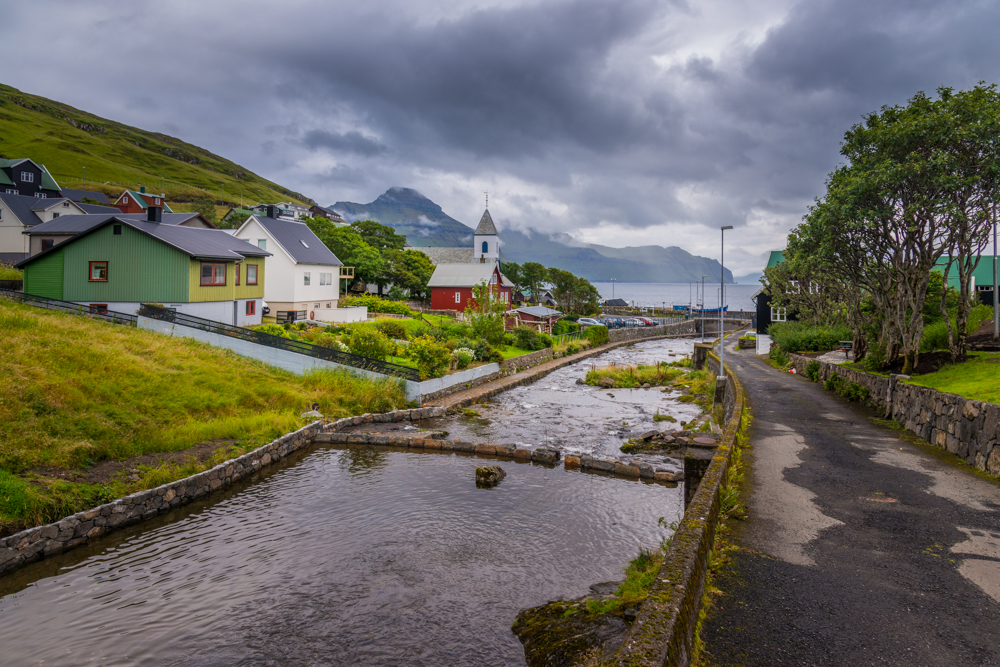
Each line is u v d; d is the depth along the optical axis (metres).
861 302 29.03
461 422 24.84
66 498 12.30
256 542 12.20
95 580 10.48
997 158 16.55
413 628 8.88
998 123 15.94
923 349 22.09
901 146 18.44
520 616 9.03
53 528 11.49
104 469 14.22
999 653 5.27
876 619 5.89
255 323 38.09
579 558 11.41
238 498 14.94
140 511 13.30
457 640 8.52
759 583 6.72
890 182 18.30
